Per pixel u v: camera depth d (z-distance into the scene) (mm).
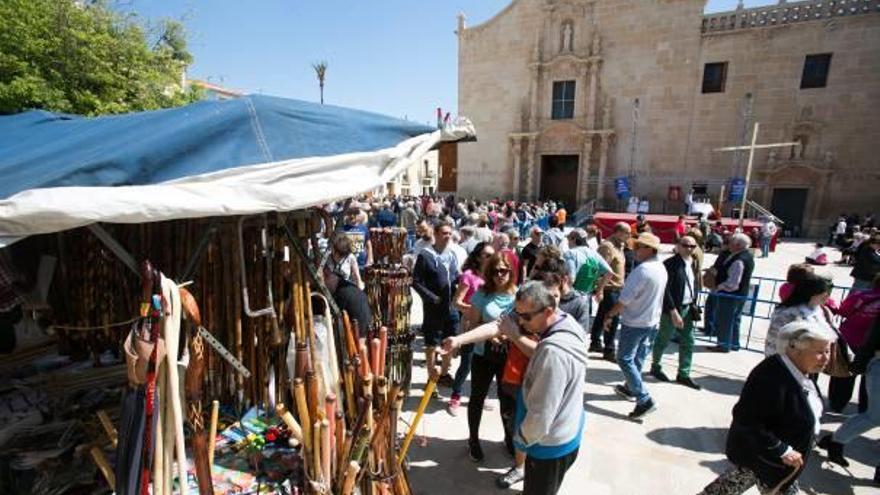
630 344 4277
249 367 2963
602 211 24594
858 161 19922
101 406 2840
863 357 3455
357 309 3359
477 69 27094
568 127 24922
